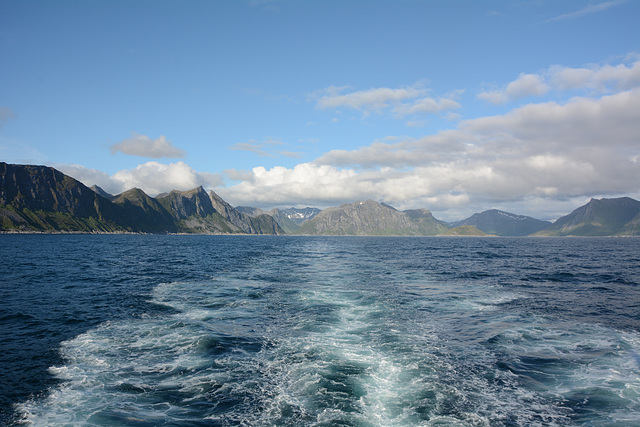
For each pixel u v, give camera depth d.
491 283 43.06
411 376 15.23
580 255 106.38
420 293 35.03
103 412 12.27
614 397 13.55
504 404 12.97
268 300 30.75
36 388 14.06
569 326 23.39
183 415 12.12
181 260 75.62
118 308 27.70
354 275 49.09
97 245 142.62
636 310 28.45
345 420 11.73
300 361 16.77
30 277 45.50
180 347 18.67
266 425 11.48
